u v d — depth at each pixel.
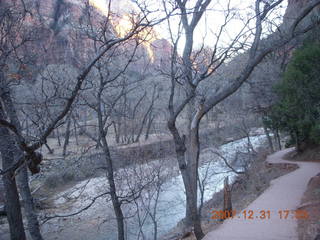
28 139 5.76
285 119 18.41
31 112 6.48
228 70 12.62
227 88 9.22
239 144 26.64
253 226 6.83
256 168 20.25
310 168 15.70
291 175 14.19
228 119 25.34
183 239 9.73
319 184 10.35
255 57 9.60
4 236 13.43
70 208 15.54
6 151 7.01
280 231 6.34
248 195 13.54
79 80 5.06
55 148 21.31
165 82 17.20
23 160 5.44
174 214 13.55
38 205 15.41
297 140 20.11
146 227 13.08
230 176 20.78
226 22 7.56
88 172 11.25
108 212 14.95
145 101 25.09
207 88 9.97
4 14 5.87
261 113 22.27
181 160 7.52
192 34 8.74
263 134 37.34
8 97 5.87
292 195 9.97
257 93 20.52
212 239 6.12
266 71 20.64
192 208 7.41
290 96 14.78
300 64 13.37
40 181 16.88
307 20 14.90
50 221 14.31
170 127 7.48
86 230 13.30
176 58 7.78
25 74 5.91
